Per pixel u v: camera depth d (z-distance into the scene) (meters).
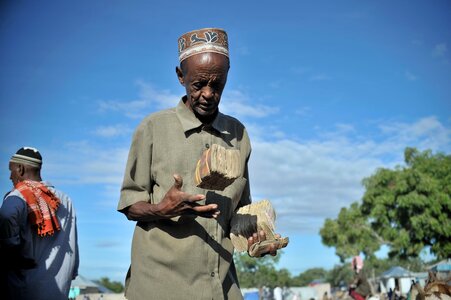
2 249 3.83
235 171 2.44
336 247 39.75
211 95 2.67
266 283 66.56
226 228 2.84
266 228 2.65
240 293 2.91
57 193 4.36
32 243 4.02
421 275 40.25
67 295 4.22
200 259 2.66
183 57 2.70
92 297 27.69
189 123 2.84
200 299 2.62
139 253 2.74
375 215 33.56
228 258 2.79
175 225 2.69
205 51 2.63
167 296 2.62
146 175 2.82
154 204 2.56
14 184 4.37
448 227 30.56
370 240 37.22
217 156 2.40
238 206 3.16
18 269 3.94
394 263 67.56
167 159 2.79
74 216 4.48
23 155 4.38
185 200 2.36
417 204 31.17
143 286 2.67
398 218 33.09
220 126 2.99
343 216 39.19
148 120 2.87
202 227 2.71
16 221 3.83
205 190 2.77
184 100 2.99
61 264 4.20
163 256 2.66
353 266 13.05
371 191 35.28
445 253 31.30
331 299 28.28
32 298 3.95
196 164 2.79
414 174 32.03
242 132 3.17
